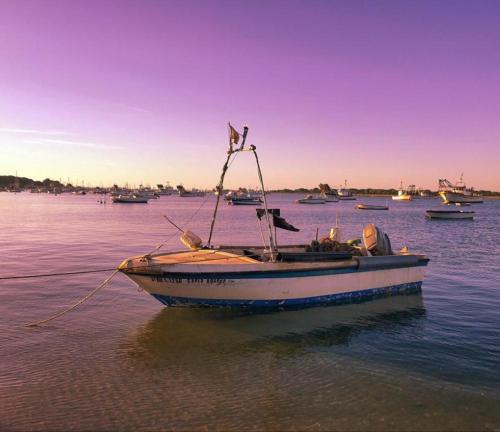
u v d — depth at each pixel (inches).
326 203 6496.1
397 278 548.7
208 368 330.3
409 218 2748.5
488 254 1013.8
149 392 289.4
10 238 1261.1
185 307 457.7
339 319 457.1
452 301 544.7
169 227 1736.0
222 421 256.1
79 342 380.2
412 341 397.7
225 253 488.1
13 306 489.4
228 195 5531.5
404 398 288.0
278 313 467.2
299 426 252.5
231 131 501.7
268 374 321.4
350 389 299.7
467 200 5280.5
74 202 4913.9
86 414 261.1
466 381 314.7
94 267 759.7
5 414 259.3
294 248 564.4
